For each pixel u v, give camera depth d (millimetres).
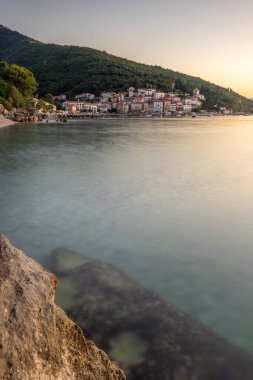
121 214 17250
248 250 13133
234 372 6910
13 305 4570
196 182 24953
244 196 20906
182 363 7078
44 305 4984
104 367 5359
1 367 3902
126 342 7645
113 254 12578
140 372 6816
